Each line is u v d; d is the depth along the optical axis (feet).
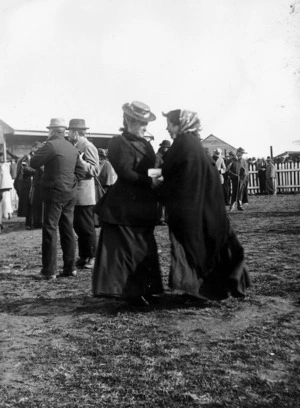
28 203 42.70
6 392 10.32
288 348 12.22
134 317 14.96
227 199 58.75
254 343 12.58
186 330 13.67
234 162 56.70
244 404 9.57
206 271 14.84
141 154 15.49
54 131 21.09
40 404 9.78
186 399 9.80
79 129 23.57
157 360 11.71
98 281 15.07
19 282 20.63
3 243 33.86
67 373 11.18
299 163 92.22
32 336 13.73
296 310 15.20
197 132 15.17
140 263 15.29
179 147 14.67
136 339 13.11
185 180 14.53
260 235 32.58
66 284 19.97
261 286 18.07
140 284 15.31
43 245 20.99
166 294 17.30
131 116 15.57
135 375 10.95
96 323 14.62
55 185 20.62
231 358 11.70
